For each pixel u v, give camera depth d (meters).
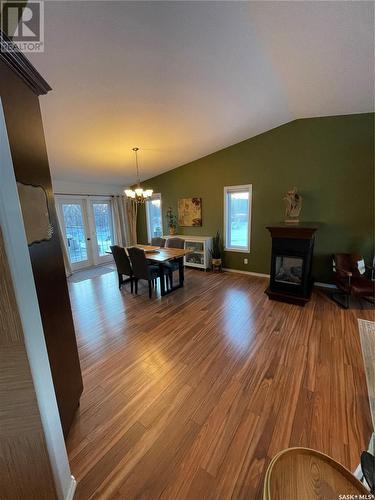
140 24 1.69
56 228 1.48
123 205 6.56
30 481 1.01
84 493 1.19
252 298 3.69
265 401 1.73
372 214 3.52
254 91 2.80
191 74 2.35
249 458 1.34
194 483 1.23
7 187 0.85
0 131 0.83
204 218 5.45
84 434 1.50
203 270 5.39
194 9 1.61
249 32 1.87
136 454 1.38
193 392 1.84
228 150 4.79
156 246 5.13
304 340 2.50
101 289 4.31
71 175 4.89
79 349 2.44
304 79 2.58
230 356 2.27
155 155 4.57
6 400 0.92
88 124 3.00
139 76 2.27
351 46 2.05
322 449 1.38
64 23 1.58
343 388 1.84
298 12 1.69
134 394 1.83
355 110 3.38
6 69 1.02
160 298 3.80
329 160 3.73
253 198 4.64
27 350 0.90
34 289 0.98
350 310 3.17
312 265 4.06
